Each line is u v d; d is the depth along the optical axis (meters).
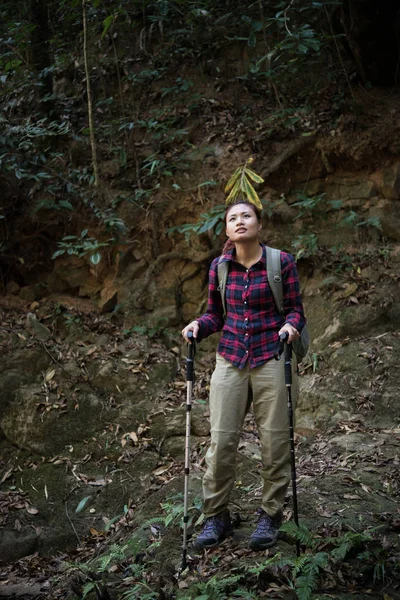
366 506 3.58
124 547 3.31
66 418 4.89
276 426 3.09
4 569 3.89
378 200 5.98
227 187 3.53
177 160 6.10
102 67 6.75
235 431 3.15
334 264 5.73
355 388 4.92
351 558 3.01
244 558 3.08
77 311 5.84
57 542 4.11
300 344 3.17
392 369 4.96
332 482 3.87
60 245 5.56
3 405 4.95
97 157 6.25
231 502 3.80
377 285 5.54
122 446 4.73
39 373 5.17
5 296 5.98
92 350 5.40
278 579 2.88
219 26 6.55
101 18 6.37
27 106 6.50
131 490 4.41
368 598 2.71
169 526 3.58
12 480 4.56
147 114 6.48
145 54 6.77
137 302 5.85
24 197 6.04
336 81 6.32
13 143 5.77
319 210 6.02
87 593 3.07
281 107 6.19
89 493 4.41
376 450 4.26
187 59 6.72
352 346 5.21
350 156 6.01
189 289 5.90
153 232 5.94
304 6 6.33
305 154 6.08
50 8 6.57
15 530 4.15
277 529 3.16
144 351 5.54
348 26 6.23
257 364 3.10
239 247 3.19
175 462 4.60
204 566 3.08
